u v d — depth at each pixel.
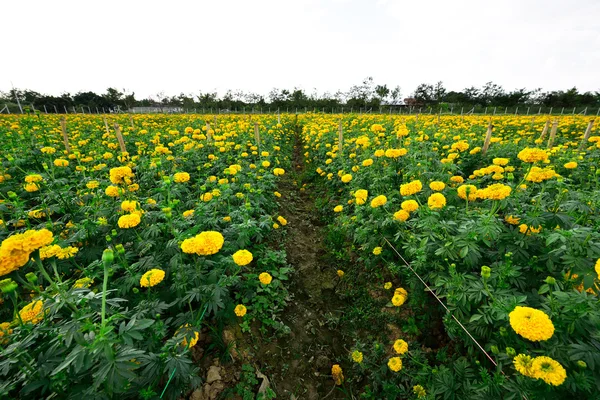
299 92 51.12
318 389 2.66
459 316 2.39
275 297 3.51
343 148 8.05
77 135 9.73
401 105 55.62
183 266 2.48
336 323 3.32
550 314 1.93
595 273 1.99
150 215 3.22
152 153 6.57
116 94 55.53
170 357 1.91
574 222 2.71
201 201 4.10
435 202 2.87
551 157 5.74
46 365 1.66
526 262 2.49
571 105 43.97
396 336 2.98
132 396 1.88
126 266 2.56
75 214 3.68
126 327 1.61
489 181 4.79
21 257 1.62
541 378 1.59
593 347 1.71
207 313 2.76
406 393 2.41
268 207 5.45
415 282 3.02
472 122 16.28
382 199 3.51
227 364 2.59
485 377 1.97
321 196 6.97
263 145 9.14
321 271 4.20
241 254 2.59
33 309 1.87
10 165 5.62
